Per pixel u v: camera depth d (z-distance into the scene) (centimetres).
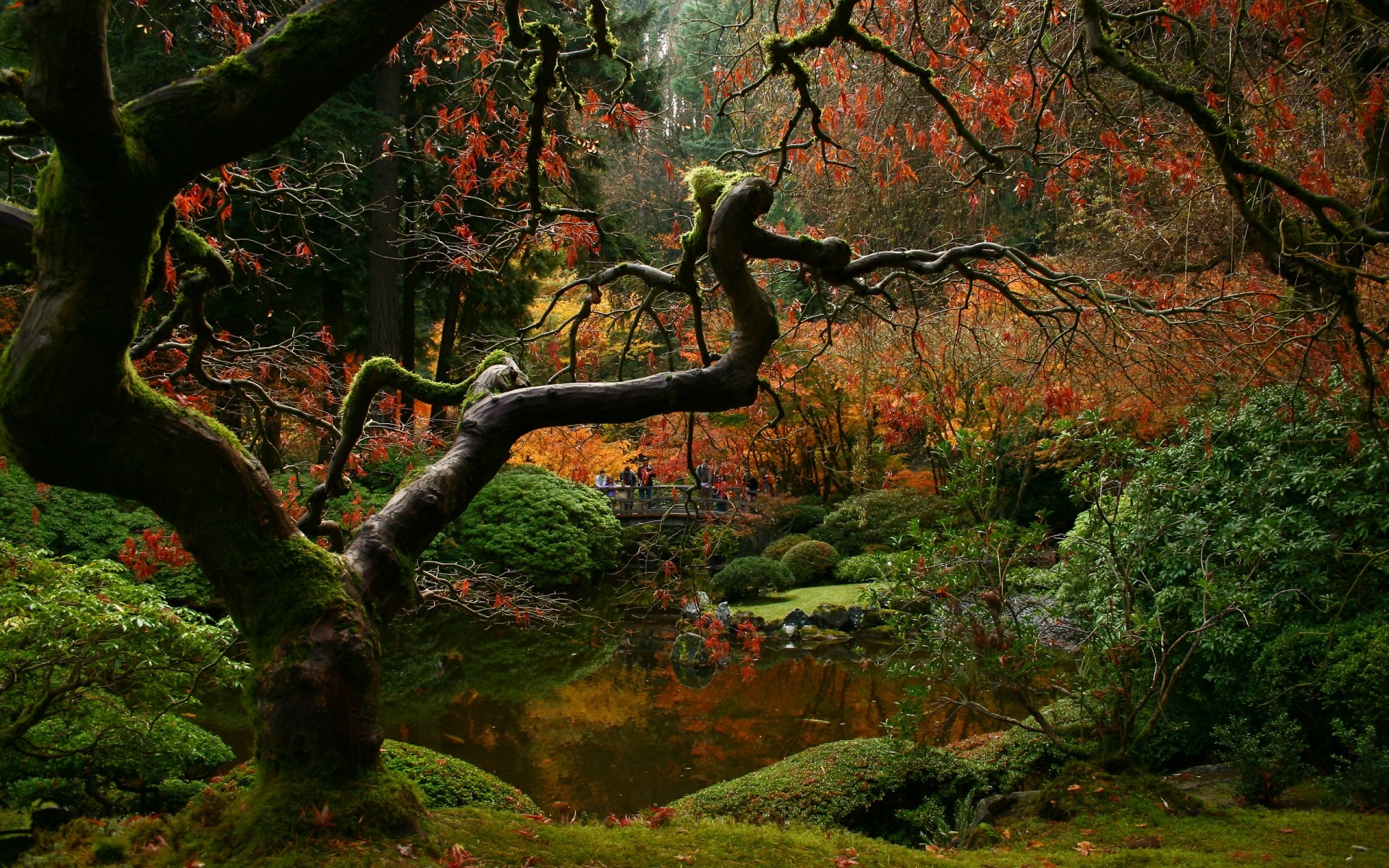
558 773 741
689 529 527
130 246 189
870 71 614
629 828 308
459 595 531
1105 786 460
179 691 439
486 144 464
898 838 504
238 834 218
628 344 396
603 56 365
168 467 217
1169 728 530
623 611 1197
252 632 233
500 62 428
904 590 503
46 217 188
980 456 516
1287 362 480
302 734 224
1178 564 552
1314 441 532
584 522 1419
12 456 211
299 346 699
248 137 192
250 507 228
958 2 479
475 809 281
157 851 223
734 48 638
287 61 188
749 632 453
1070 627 779
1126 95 576
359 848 213
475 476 265
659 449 671
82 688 420
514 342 445
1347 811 428
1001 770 529
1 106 833
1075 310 395
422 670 1046
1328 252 440
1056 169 450
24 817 423
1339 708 480
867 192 733
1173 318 436
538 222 421
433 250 562
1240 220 539
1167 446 630
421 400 290
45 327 190
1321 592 509
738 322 276
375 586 247
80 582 420
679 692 988
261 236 1042
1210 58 575
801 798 504
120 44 969
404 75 1198
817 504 1720
